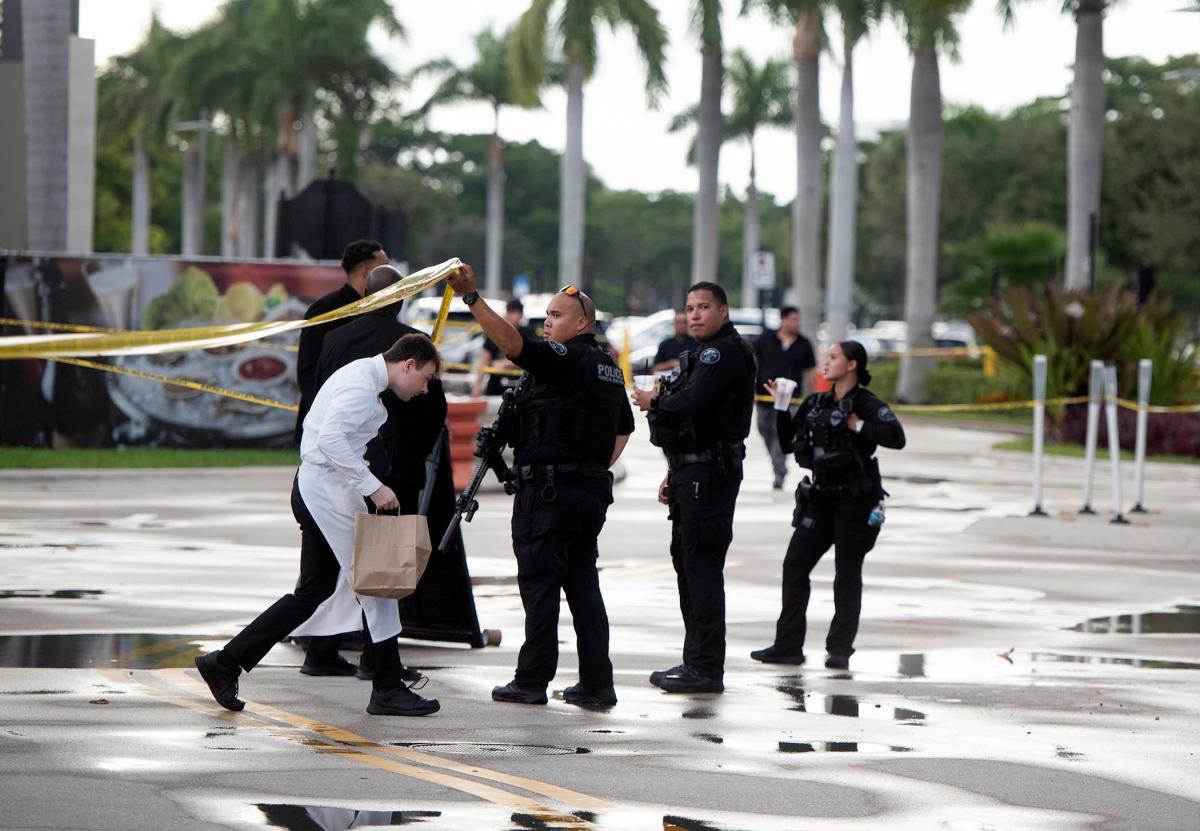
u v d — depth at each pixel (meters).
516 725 28.45
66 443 83.38
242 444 85.44
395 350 28.56
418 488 30.69
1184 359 113.94
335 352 32.00
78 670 31.98
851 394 35.53
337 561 28.94
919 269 163.25
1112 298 116.06
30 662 32.66
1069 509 68.69
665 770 25.38
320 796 23.20
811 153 171.50
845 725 29.03
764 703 30.95
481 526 58.84
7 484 70.94
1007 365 119.44
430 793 23.55
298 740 26.72
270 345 85.50
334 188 84.50
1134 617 42.31
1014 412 139.12
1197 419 104.12
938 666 35.25
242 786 23.66
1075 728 29.12
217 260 84.31
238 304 84.75
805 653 37.00
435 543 34.41
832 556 53.53
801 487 35.81
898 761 26.34
